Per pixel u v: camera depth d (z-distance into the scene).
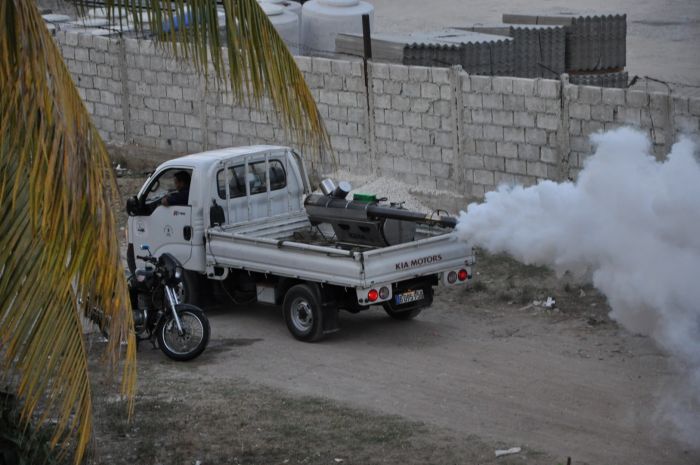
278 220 15.98
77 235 6.12
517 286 16.48
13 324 6.29
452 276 14.37
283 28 31.75
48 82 6.05
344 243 15.04
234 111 23.83
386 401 11.97
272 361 13.64
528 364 13.14
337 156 22.12
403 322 15.27
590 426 10.97
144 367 13.53
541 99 18.20
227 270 15.20
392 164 21.14
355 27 34.28
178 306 13.65
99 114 27.28
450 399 11.97
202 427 11.20
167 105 25.41
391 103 20.77
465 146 19.69
